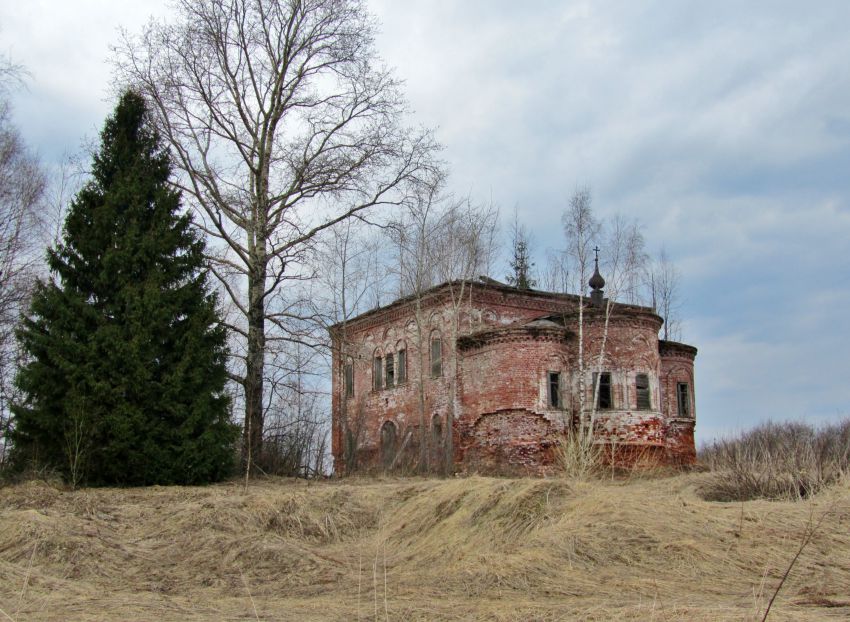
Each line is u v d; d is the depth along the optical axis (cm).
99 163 2553
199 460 2325
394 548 1427
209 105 2984
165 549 1359
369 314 4547
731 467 1927
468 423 3731
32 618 912
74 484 2103
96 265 2384
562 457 2817
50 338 2238
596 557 1195
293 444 2906
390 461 3906
